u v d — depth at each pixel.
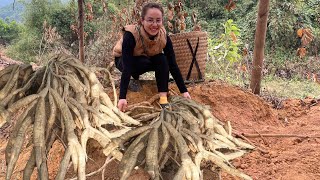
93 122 2.43
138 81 4.14
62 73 2.63
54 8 15.23
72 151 2.13
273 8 13.12
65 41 14.08
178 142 2.30
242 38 13.39
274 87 9.08
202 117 2.71
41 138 2.14
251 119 4.74
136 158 2.20
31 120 2.24
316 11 12.91
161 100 3.55
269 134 4.32
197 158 2.29
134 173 2.92
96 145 3.15
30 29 15.74
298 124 5.11
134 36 3.52
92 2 10.45
